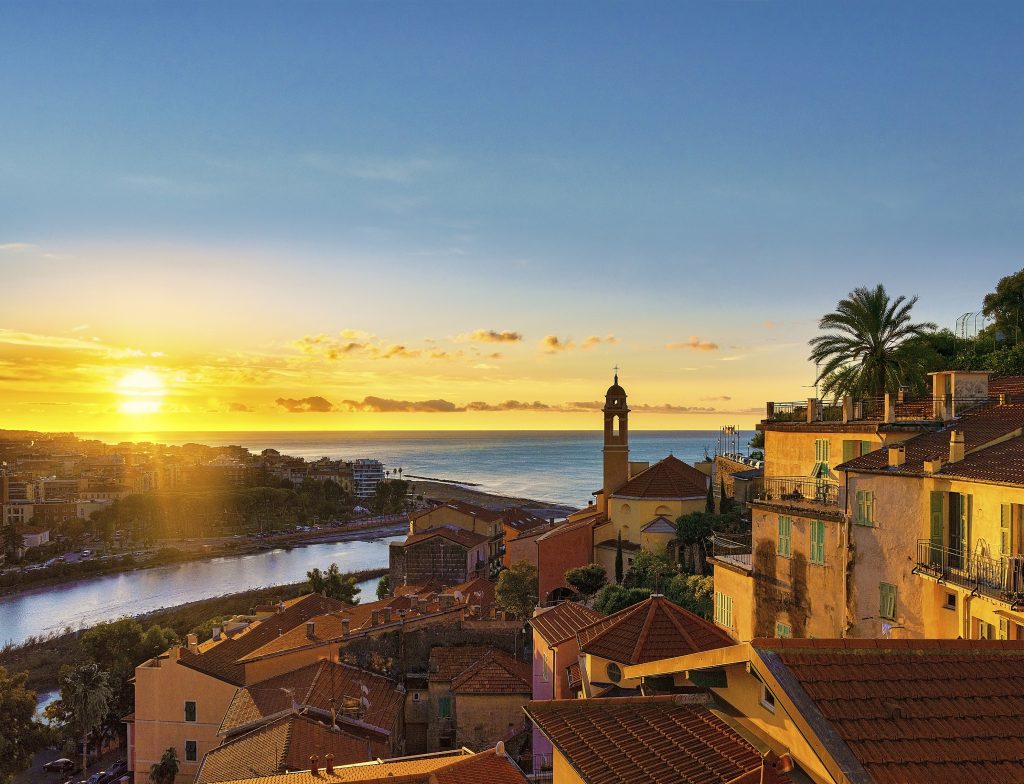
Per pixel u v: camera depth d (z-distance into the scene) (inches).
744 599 1924.2
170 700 2320.4
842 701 536.7
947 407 1642.5
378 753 1817.2
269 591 5866.1
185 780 2279.8
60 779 2896.2
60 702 2962.6
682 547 3245.6
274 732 1755.7
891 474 1429.6
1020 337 2994.6
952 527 1322.6
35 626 5713.6
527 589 3408.0
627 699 732.0
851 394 2097.7
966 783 477.7
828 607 1601.9
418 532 5447.8
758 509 1856.5
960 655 590.2
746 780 557.6
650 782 597.6
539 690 2016.5
